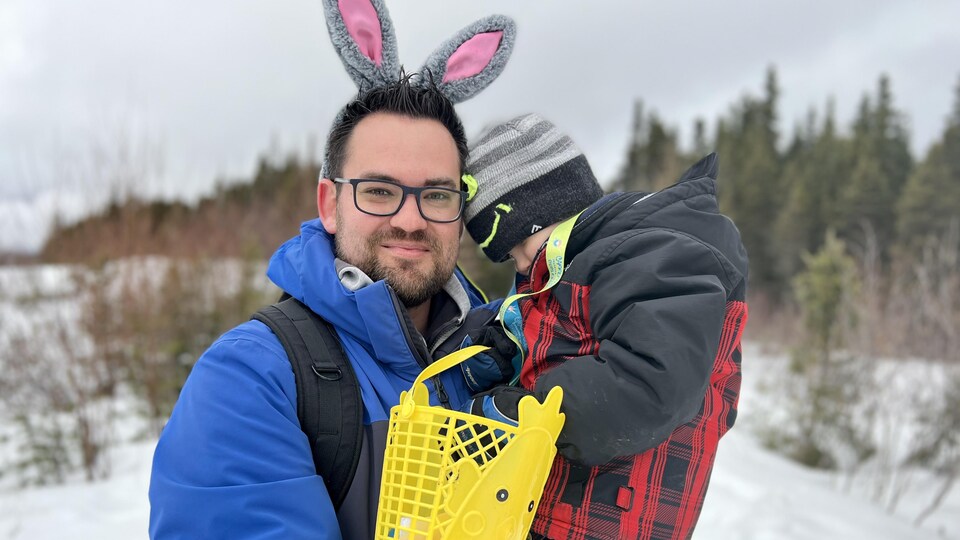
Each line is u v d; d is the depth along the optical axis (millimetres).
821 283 6672
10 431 5496
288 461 1099
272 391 1146
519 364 1474
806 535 3891
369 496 1171
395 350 1284
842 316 6309
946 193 27797
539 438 1094
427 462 1040
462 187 1600
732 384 1429
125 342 5762
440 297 1560
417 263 1372
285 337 1215
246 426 1096
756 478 5012
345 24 1532
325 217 1499
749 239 33375
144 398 6148
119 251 5957
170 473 1094
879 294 6340
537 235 1542
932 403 5609
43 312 5469
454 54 1671
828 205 31797
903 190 31609
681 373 1138
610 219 1407
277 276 1368
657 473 1290
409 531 1026
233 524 1042
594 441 1157
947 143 29703
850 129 45781
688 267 1262
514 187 1529
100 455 5305
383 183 1347
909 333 5816
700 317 1178
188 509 1051
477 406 1272
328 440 1163
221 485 1063
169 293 6355
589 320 1303
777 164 42594
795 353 6949
